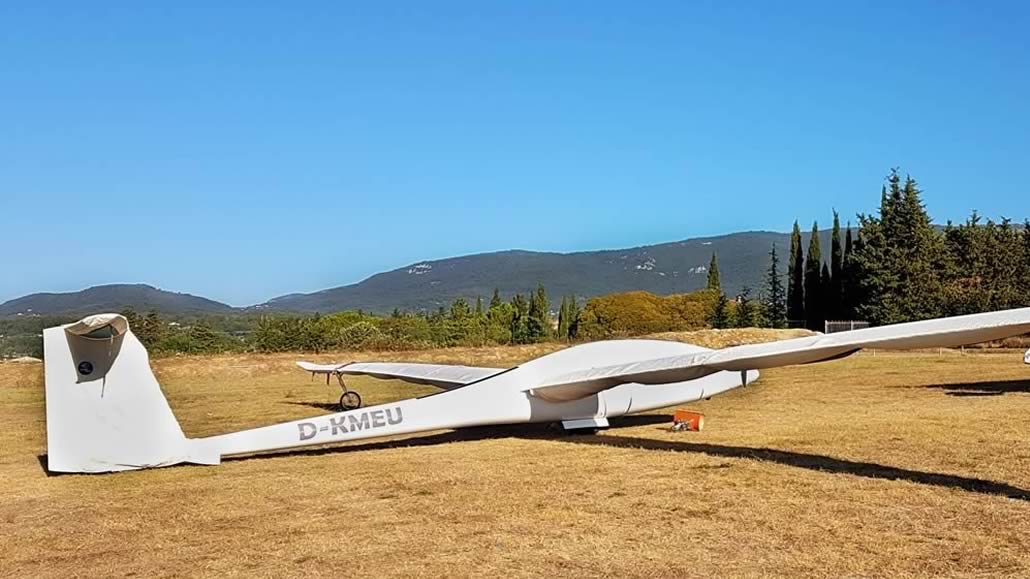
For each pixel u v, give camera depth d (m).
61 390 9.24
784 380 20.33
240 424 14.67
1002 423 11.87
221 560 6.14
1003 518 6.77
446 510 7.50
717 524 6.79
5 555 6.41
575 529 6.74
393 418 11.01
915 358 27.75
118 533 6.96
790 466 9.14
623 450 10.63
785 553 5.98
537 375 12.20
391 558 6.08
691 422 12.27
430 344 38.50
